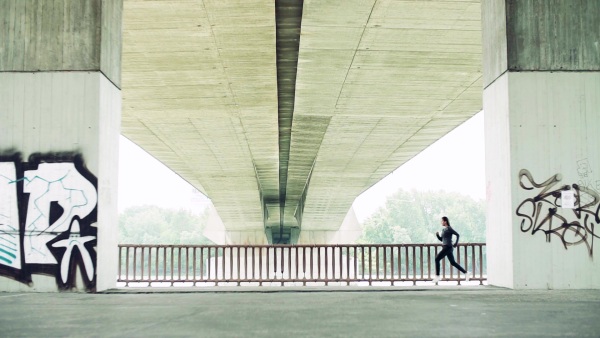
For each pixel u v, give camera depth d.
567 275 14.08
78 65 14.12
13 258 13.84
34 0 14.30
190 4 20.03
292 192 63.47
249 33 22.59
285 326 8.38
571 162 14.29
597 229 14.16
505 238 14.52
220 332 7.85
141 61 25.58
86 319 9.20
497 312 9.86
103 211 14.18
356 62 26.20
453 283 23.83
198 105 31.92
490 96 15.60
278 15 21.97
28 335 7.64
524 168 14.25
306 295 13.13
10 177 14.02
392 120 36.16
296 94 30.91
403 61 26.16
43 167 13.99
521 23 14.48
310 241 72.88
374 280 19.58
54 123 14.06
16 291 13.77
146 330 8.05
